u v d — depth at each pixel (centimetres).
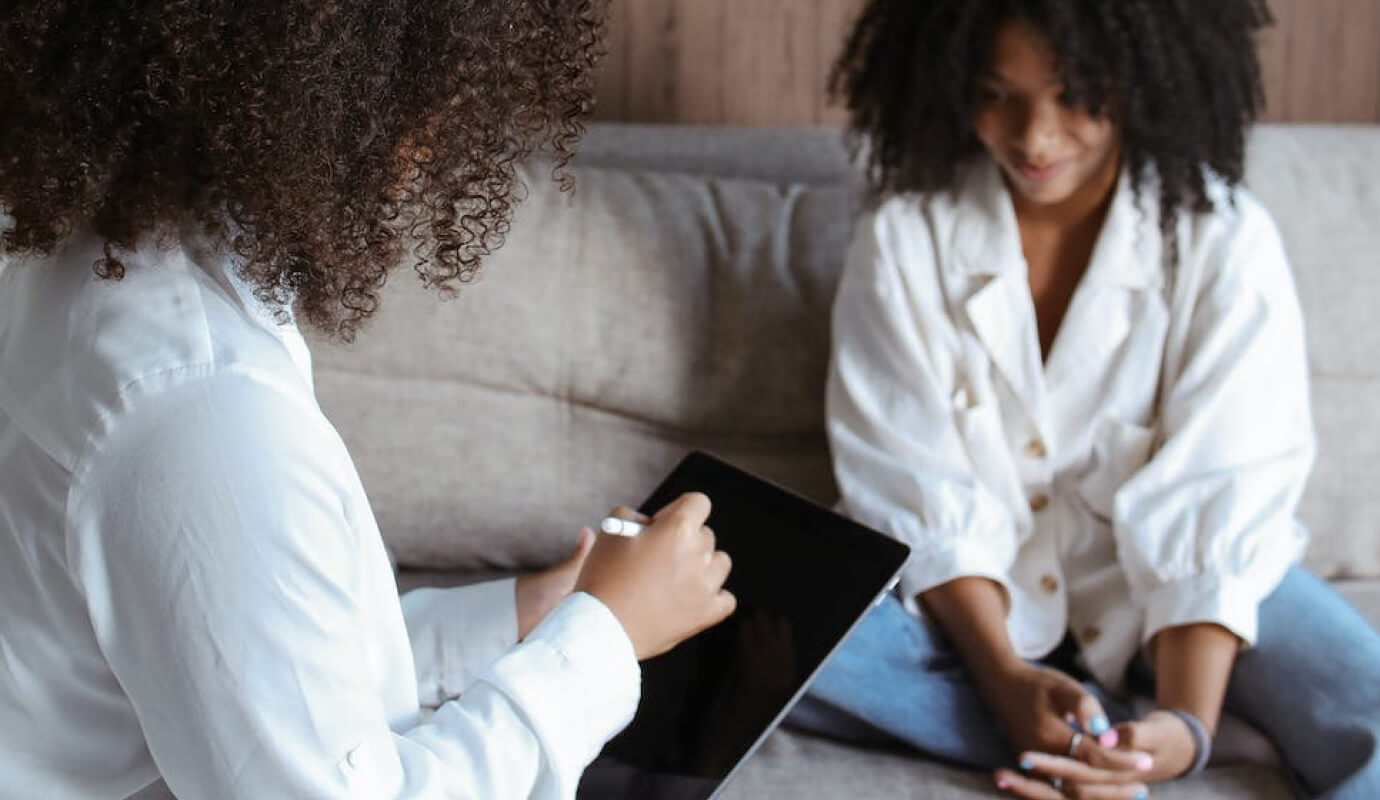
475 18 74
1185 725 126
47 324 76
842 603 110
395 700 85
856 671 131
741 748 105
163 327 74
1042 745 125
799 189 169
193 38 68
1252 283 142
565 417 158
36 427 74
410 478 154
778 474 159
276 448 73
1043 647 141
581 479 157
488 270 157
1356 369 159
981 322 144
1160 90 138
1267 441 139
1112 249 144
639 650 92
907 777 127
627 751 108
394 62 73
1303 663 132
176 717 73
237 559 72
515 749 82
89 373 73
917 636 138
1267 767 131
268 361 75
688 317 159
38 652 76
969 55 139
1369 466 157
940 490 140
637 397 157
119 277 73
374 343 154
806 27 193
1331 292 160
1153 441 143
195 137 71
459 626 111
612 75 195
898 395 145
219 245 75
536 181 162
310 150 71
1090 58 135
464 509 155
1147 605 135
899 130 152
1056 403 145
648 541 94
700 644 112
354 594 77
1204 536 135
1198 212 144
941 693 134
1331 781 125
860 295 149
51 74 70
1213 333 141
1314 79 198
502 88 77
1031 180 139
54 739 79
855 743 134
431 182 79
